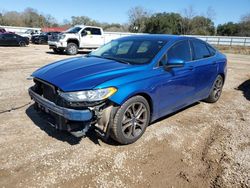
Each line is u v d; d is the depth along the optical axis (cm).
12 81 755
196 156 375
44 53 1694
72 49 1691
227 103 643
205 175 331
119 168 335
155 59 421
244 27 5388
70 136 407
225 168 347
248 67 1444
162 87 421
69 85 345
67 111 336
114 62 421
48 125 444
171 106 462
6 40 2191
